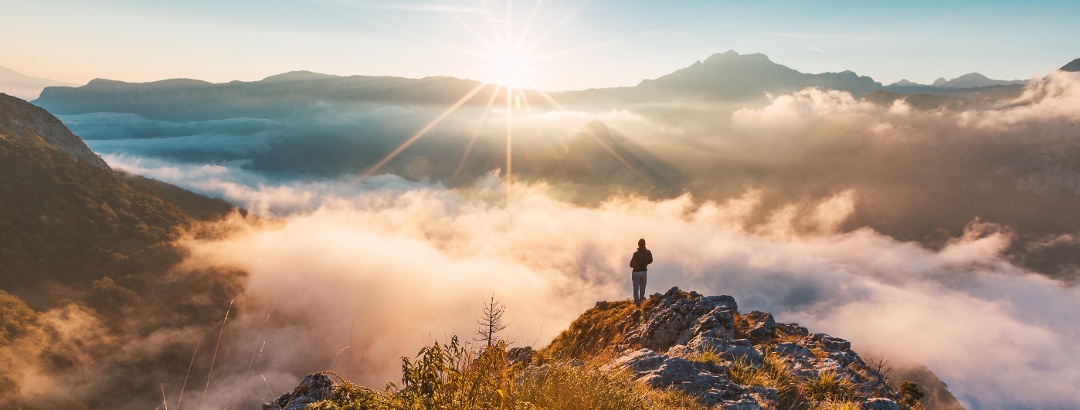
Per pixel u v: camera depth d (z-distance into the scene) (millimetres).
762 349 10156
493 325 6664
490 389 3785
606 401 4918
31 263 126812
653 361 7824
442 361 3688
